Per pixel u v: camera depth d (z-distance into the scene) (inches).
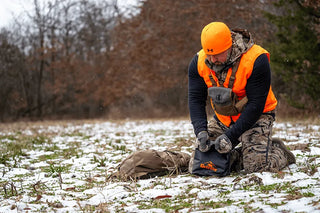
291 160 166.9
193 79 159.9
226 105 149.9
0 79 1162.0
